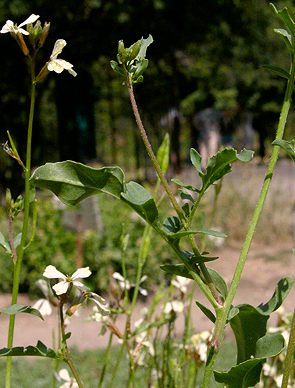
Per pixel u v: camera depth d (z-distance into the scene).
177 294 2.48
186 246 8.02
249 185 12.12
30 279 7.84
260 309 1.38
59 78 17.89
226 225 11.27
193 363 2.22
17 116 16.61
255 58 19.78
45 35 1.30
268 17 17.23
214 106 23.89
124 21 15.17
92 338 6.12
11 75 15.79
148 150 1.29
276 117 27.41
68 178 1.29
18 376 5.17
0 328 6.70
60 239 8.06
